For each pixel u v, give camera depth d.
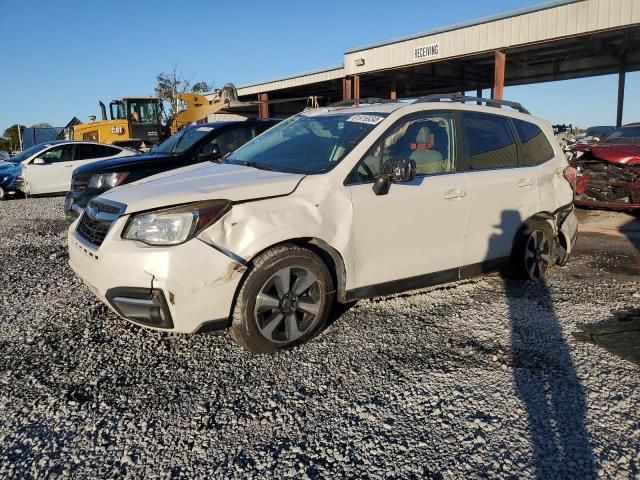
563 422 2.81
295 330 3.65
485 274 4.97
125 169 7.38
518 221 4.98
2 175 13.53
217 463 2.49
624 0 14.60
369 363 3.48
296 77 27.34
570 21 15.77
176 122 19.91
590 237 7.70
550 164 5.39
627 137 10.30
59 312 4.36
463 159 4.61
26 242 7.47
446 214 4.36
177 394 3.09
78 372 3.34
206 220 3.29
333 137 4.28
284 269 3.52
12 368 3.38
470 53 18.50
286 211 3.53
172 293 3.18
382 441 2.65
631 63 23.58
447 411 2.92
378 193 3.89
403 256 4.16
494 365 3.46
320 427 2.77
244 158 4.63
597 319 4.27
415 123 4.37
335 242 3.72
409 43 20.30
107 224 3.49
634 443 2.64
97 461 2.50
